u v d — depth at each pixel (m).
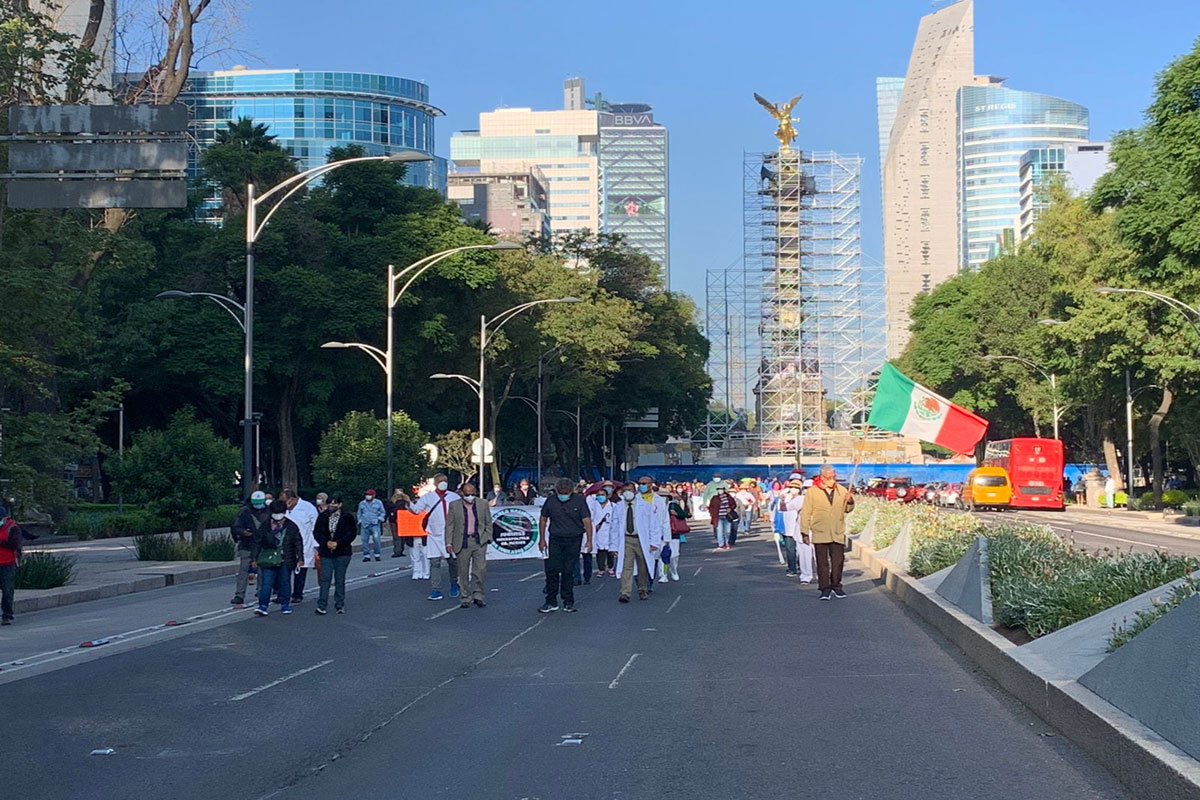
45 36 26.86
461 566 20.11
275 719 10.55
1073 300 60.34
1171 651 7.45
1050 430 86.31
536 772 8.38
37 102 27.08
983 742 8.91
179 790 8.18
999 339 73.31
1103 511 62.81
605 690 11.62
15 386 29.58
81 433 26.83
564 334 68.50
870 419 35.78
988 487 68.56
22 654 15.23
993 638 12.05
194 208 61.78
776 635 15.58
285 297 52.97
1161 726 7.29
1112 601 11.37
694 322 102.69
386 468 43.97
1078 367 58.97
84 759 9.16
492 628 17.05
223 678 12.87
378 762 8.82
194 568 29.30
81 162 17.91
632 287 81.94
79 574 27.25
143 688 12.32
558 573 19.09
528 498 42.88
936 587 17.52
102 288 54.19
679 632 16.14
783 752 8.80
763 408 116.00
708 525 61.22
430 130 174.25
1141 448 83.50
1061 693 8.97
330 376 55.16
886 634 15.43
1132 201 45.03
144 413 66.94
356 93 164.38
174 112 17.97
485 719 10.30
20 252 27.55
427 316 55.66
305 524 21.80
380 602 21.47
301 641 15.90
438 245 55.84
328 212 57.94
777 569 28.55
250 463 28.16
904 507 32.69
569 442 94.81
